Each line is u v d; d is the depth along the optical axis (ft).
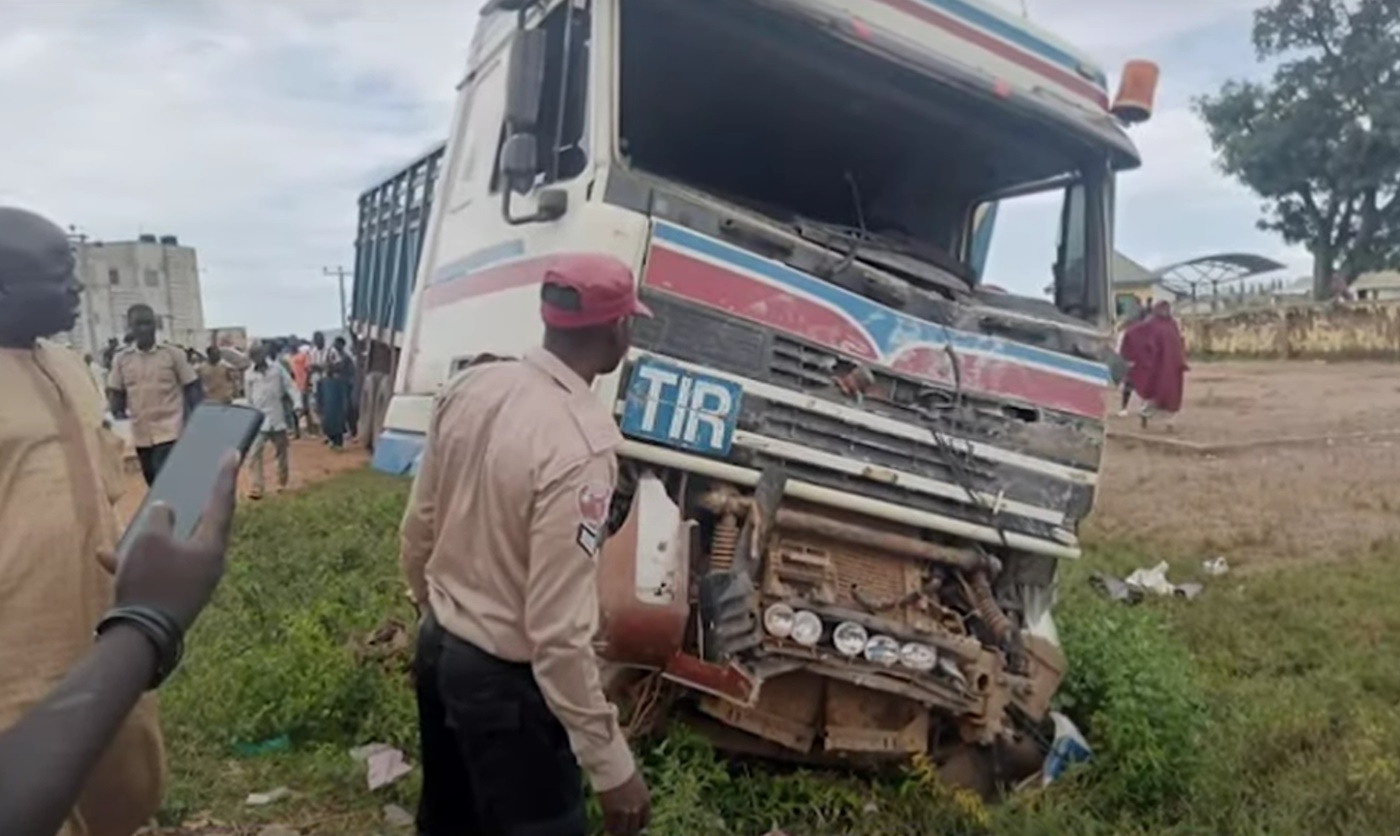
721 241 13.37
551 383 8.98
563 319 9.00
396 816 13.62
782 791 13.82
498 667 8.87
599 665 12.33
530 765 9.00
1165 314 55.26
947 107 15.81
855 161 17.08
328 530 31.01
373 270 48.32
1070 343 15.70
